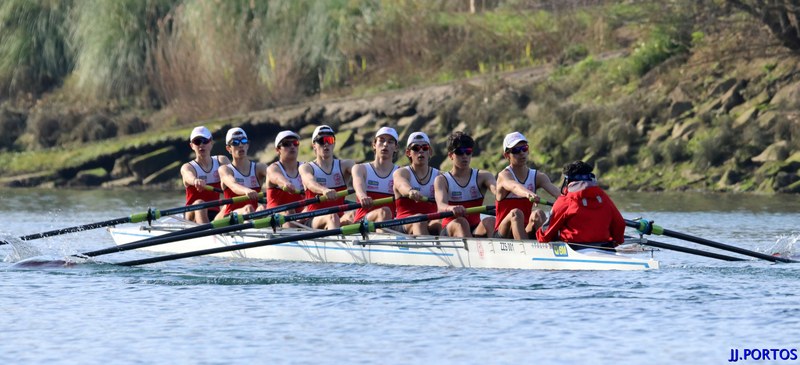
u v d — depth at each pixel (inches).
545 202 1900.8
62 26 5940.0
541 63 5201.8
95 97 5757.9
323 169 2317.9
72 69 6003.9
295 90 5324.8
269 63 5393.7
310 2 5531.5
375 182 2214.6
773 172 3769.7
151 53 5689.0
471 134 4544.8
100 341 1342.3
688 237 1902.1
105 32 5743.1
